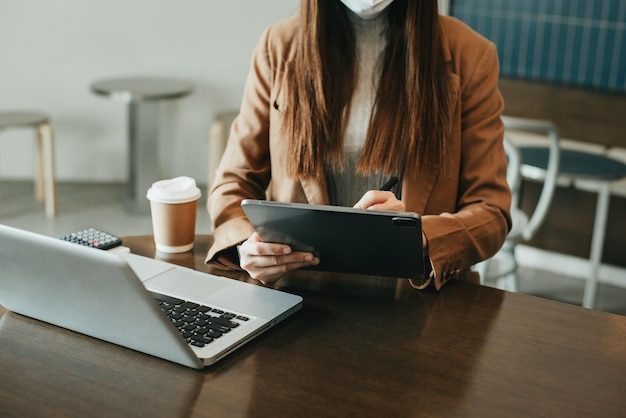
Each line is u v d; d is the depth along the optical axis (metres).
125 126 4.99
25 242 1.16
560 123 3.97
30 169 5.06
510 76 4.21
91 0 4.78
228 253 1.54
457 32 1.63
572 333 1.30
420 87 1.57
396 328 1.30
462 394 1.11
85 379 1.13
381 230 1.30
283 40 1.69
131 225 4.37
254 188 1.70
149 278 1.43
